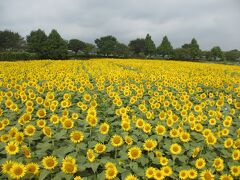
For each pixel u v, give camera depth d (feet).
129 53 345.92
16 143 20.70
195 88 57.36
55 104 33.24
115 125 31.24
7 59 163.12
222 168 21.99
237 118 37.40
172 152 22.99
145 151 25.41
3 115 31.91
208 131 26.43
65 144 24.45
